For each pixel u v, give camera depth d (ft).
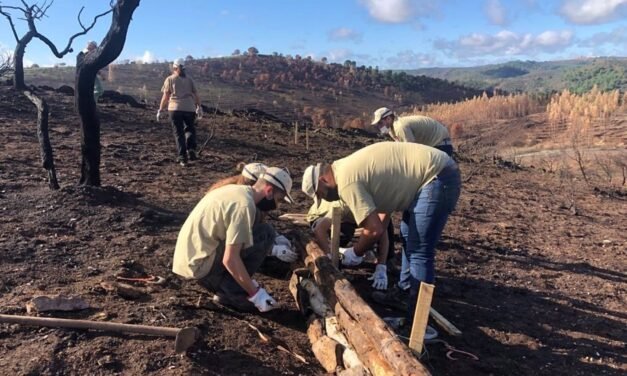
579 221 30.73
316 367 12.43
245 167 14.88
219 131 44.65
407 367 10.02
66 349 11.51
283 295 15.97
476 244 23.76
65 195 20.53
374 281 17.04
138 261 16.63
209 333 12.87
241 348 12.50
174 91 30.68
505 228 27.20
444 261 21.01
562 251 24.21
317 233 16.99
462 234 25.16
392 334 11.16
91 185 21.66
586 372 14.06
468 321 16.16
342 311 12.98
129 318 12.93
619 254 24.43
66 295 13.69
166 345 11.99
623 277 21.35
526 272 20.94
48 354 11.21
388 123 20.71
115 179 25.90
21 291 13.85
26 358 11.05
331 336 13.07
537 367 14.02
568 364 14.35
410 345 11.82
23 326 12.08
